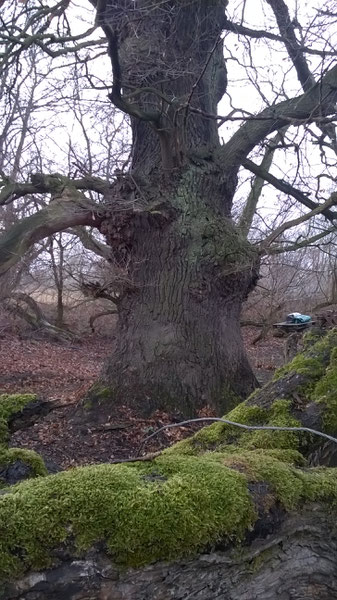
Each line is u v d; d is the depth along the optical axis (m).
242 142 9.12
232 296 9.09
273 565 1.97
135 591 1.74
